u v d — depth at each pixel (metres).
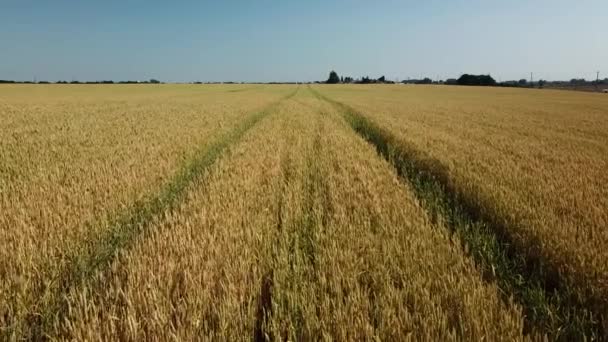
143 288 3.35
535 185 7.27
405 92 75.75
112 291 3.39
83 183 6.79
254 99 42.47
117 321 3.02
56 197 5.96
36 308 3.33
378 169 8.83
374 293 3.34
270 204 6.11
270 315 3.19
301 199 6.51
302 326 2.98
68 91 67.94
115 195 6.29
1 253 4.02
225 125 16.70
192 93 60.84
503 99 56.50
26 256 4.00
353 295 3.28
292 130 16.56
